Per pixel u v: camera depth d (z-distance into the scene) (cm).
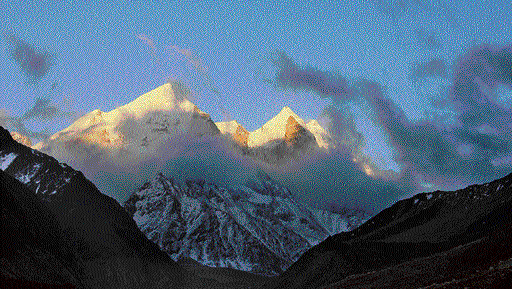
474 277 18350
